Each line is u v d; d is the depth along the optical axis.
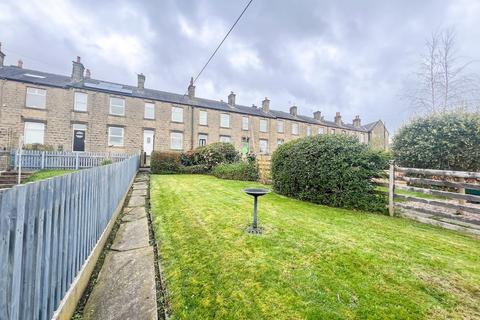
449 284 2.41
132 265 2.92
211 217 4.67
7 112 14.35
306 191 6.40
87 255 2.73
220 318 1.97
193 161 14.27
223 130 22.73
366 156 5.52
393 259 2.93
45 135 15.38
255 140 24.58
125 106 18.17
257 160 10.75
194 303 2.17
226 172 11.57
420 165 7.48
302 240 3.51
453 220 4.54
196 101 22.39
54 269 1.79
